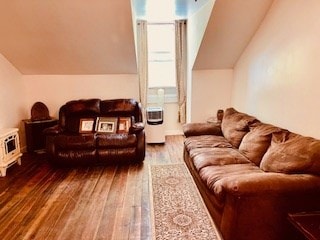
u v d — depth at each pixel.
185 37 5.12
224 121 3.91
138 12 4.30
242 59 4.28
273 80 3.32
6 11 3.24
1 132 3.75
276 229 2.09
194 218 2.59
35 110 4.58
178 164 4.03
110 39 3.86
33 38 3.77
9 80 4.29
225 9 3.32
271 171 2.47
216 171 2.63
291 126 2.96
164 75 5.47
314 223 1.84
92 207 2.83
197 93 4.83
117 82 4.88
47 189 3.26
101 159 3.93
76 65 4.50
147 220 2.59
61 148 3.86
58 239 2.32
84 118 4.39
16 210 2.79
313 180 2.05
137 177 3.59
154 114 5.03
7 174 3.72
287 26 2.96
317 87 2.51
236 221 2.04
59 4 3.15
